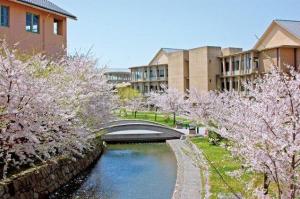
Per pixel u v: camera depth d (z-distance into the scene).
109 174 18.30
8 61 9.31
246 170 8.33
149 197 13.90
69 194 14.44
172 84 60.59
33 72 11.75
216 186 10.97
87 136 16.09
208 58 51.59
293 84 7.11
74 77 18.02
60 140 12.56
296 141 6.23
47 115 10.80
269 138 6.31
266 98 7.33
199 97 32.25
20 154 10.27
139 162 21.80
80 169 18.19
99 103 19.95
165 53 69.88
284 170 6.23
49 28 24.86
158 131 33.56
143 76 70.12
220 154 17.66
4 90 9.12
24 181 11.73
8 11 21.59
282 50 39.50
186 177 14.45
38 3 23.83
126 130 34.16
